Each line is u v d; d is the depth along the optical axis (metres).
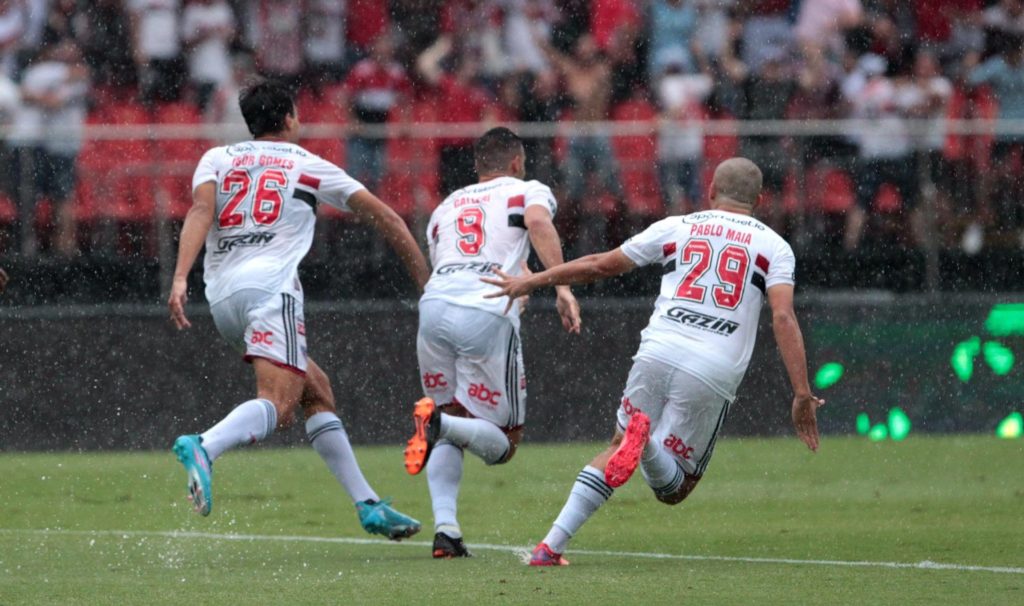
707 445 21.05
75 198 43.44
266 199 23.00
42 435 42.50
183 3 50.41
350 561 21.73
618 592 17.97
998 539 24.84
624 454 19.56
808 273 45.44
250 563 21.45
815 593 17.98
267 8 50.84
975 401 45.34
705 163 44.91
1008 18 52.72
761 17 52.25
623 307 43.75
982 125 46.03
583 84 49.91
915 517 28.52
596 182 44.62
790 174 45.44
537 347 43.59
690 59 50.62
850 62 51.88
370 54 50.91
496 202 23.59
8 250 43.09
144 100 49.44
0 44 49.47
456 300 23.02
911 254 45.69
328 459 23.27
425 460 20.86
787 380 44.22
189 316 43.00
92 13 49.91
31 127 44.34
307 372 23.56
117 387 42.78
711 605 16.94
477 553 22.94
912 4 52.75
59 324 42.72
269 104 23.66
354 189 23.44
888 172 45.69
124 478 35.59
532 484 34.44
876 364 44.97
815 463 38.19
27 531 26.30
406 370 43.62
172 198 43.66
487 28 50.66
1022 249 45.81
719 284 20.77
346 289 44.09
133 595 17.80
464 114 48.91
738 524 27.50
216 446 20.75
